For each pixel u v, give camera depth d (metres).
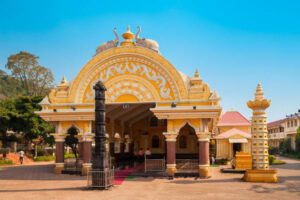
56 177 18.52
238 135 31.88
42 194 12.41
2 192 13.01
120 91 19.28
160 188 13.98
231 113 40.19
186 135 30.14
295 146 54.78
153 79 19.00
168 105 18.61
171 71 18.78
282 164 32.56
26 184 15.57
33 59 65.69
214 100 17.94
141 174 18.34
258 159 16.45
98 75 19.75
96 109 14.15
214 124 24.39
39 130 37.28
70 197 11.71
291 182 15.86
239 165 21.83
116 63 19.55
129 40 20.06
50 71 67.19
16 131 40.94
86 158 19.30
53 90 20.41
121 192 12.86
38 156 41.47
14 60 63.72
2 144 39.75
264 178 15.98
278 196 11.93
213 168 25.42
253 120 16.86
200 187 14.26
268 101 16.52
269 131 78.12
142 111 27.56
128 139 31.02
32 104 38.25
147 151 23.97
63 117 19.66
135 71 19.28
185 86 18.59
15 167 27.75
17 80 66.62
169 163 18.23
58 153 20.38
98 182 13.52
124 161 26.78
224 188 13.92
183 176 18.05
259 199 11.33
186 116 18.09
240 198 11.52
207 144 18.03
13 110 36.47
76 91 19.83
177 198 11.52
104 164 13.73
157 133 31.42
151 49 19.11
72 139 29.38
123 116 27.66
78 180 16.95
